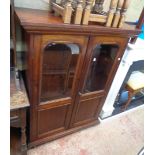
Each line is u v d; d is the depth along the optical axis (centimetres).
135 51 145
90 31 92
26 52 92
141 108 222
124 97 210
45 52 94
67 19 82
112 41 109
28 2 103
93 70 126
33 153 136
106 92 147
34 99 105
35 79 96
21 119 99
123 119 196
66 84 118
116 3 92
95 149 153
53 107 121
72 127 155
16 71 104
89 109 151
